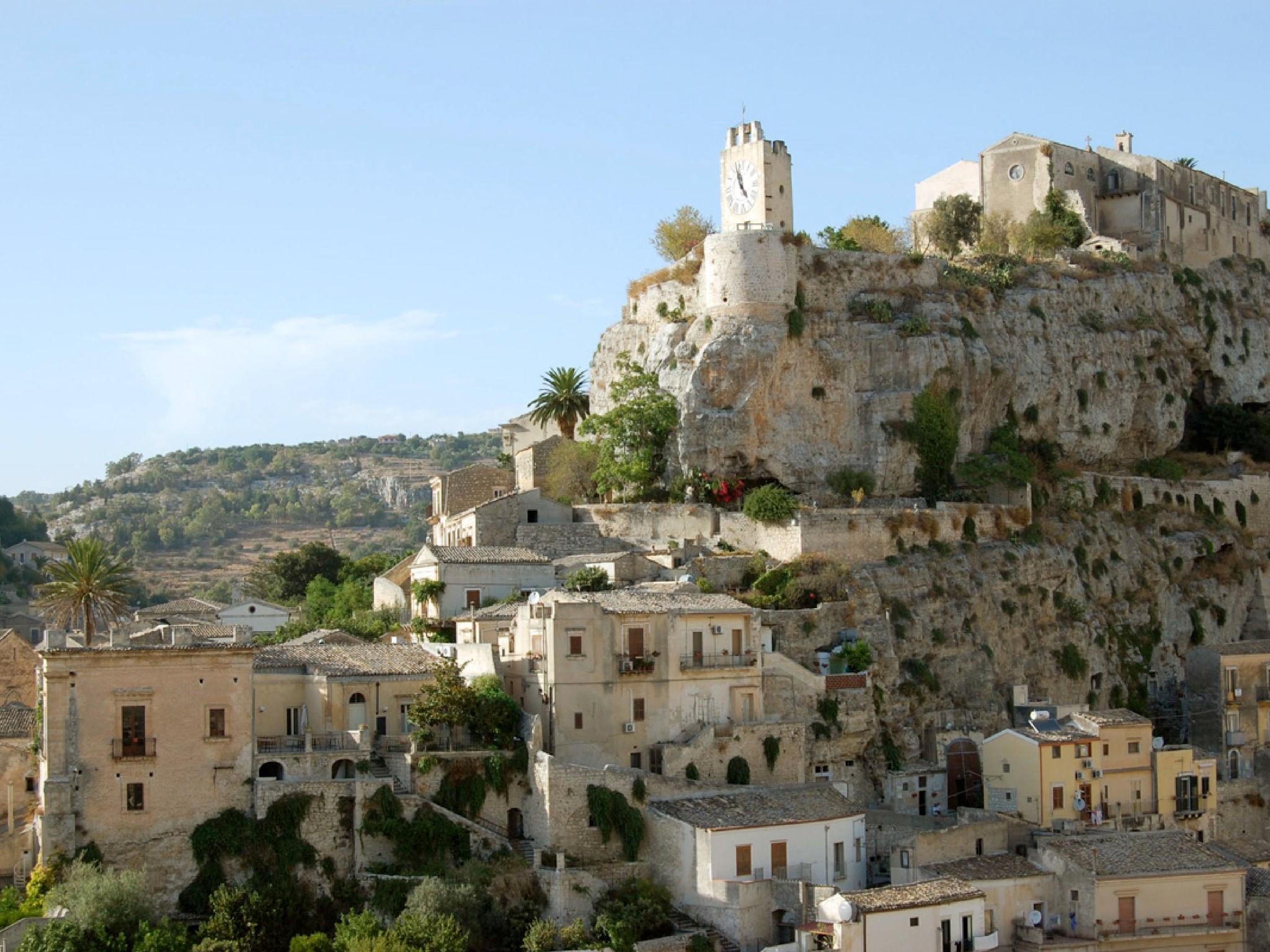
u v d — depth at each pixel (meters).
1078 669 135.88
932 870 98.44
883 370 141.38
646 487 138.62
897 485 139.88
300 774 95.38
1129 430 161.00
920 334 141.88
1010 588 134.12
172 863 91.62
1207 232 182.75
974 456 144.75
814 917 92.31
